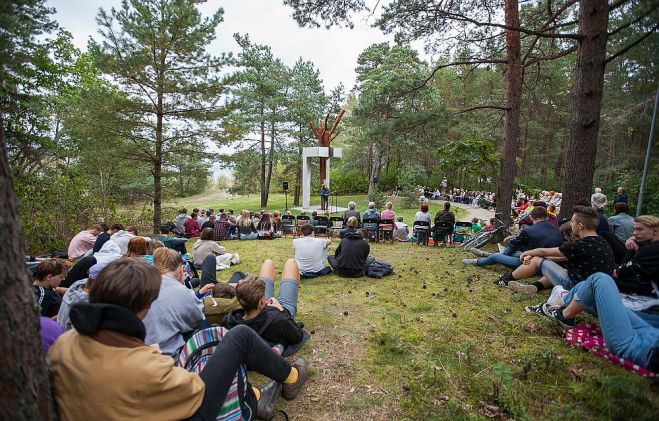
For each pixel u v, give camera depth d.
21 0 3.57
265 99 24.70
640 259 2.94
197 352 1.91
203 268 4.36
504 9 8.01
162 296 2.36
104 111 10.66
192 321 2.48
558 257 4.32
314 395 2.44
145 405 1.34
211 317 3.05
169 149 12.18
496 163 9.13
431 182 37.69
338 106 30.23
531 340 3.07
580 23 5.62
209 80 11.77
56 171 12.78
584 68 5.57
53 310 3.24
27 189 9.65
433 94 21.36
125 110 11.12
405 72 24.34
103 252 4.86
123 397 1.29
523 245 5.09
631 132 16.89
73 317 1.27
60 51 17.80
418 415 2.19
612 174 20.30
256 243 9.56
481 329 3.33
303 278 5.50
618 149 20.36
